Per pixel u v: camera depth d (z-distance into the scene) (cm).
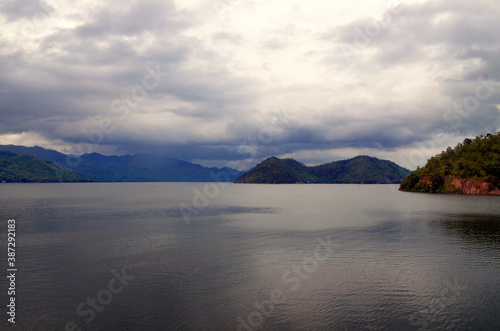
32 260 2641
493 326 1512
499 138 13800
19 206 8125
